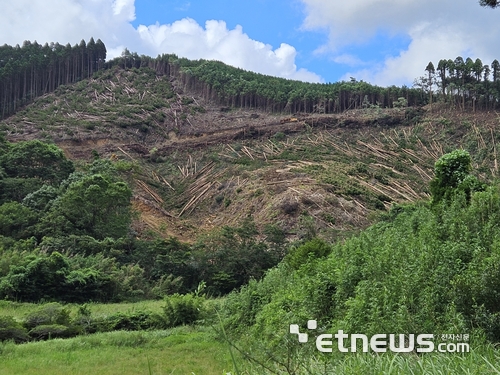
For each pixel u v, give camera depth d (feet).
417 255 34.60
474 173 186.50
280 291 48.96
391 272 32.73
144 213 176.24
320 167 197.98
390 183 183.83
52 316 62.03
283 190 174.91
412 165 206.69
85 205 131.64
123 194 139.03
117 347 50.37
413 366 16.20
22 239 120.98
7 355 45.19
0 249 108.17
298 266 61.67
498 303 25.13
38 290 89.10
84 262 107.04
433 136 234.58
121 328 65.57
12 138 232.32
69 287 91.86
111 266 109.29
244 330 48.26
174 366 40.29
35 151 163.53
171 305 67.46
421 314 25.77
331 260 46.19
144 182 209.36
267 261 116.47
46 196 143.74
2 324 55.52
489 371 14.92
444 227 40.55
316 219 149.69
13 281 87.81
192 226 176.65
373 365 16.80
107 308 84.07
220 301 76.43
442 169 64.08
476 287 25.61
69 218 130.82
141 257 122.01
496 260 26.84
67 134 240.94
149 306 85.51
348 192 167.43
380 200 167.53
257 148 239.30
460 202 51.88
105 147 236.84
